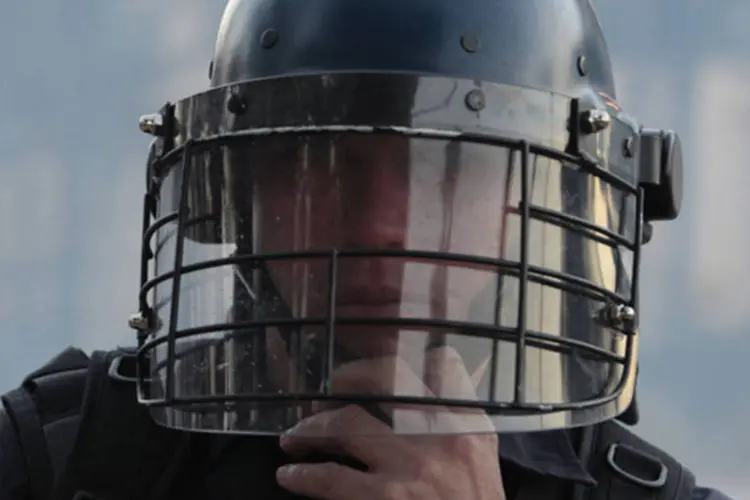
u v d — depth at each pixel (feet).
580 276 17.15
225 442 18.47
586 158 17.08
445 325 16.08
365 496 16.99
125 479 18.34
